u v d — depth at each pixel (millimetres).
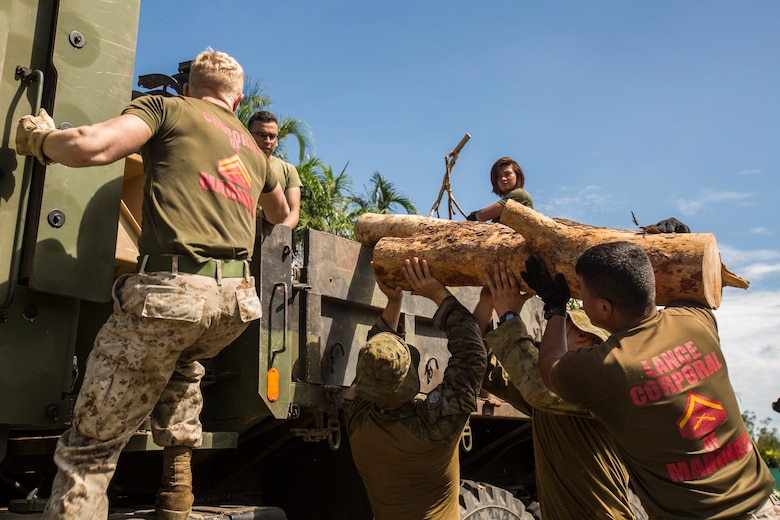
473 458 5145
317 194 13836
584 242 2844
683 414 2227
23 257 2631
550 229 2887
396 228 3740
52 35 2773
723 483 2201
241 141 2873
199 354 2729
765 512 4926
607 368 2289
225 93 3008
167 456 2738
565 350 2717
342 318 3721
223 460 3910
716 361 2350
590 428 3184
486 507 3896
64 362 2701
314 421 3557
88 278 2734
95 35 2885
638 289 2348
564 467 3219
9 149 2615
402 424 2928
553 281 2881
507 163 5168
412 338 3977
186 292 2496
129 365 2432
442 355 4230
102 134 2463
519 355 2941
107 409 2404
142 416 2504
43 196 2639
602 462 3189
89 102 2828
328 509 4039
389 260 3445
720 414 2266
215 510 2908
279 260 3402
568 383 2381
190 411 2771
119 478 3516
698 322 2410
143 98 2645
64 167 2715
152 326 2445
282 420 3391
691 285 2611
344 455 4043
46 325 2666
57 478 2385
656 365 2266
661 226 2873
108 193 2838
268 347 3258
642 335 2340
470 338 3055
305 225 12602
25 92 2689
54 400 2656
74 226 2719
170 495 2689
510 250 3057
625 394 2262
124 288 2518
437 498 3025
